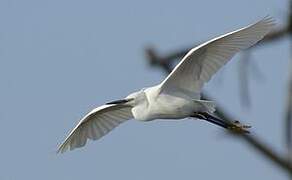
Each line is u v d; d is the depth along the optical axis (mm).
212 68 16031
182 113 16156
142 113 16359
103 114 17625
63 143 17797
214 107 16094
